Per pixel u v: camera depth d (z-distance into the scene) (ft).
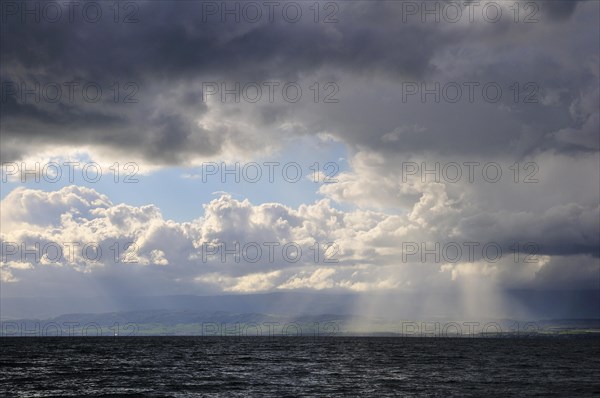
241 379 345.10
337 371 406.00
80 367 441.27
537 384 316.81
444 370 416.46
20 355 612.29
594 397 260.62
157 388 298.35
